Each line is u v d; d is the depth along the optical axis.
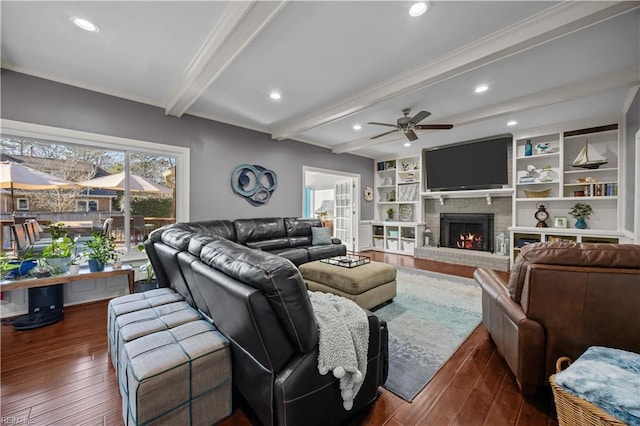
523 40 2.06
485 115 3.66
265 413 1.24
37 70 2.73
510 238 4.77
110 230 3.41
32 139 2.93
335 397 1.32
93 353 2.11
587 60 2.52
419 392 1.66
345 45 2.33
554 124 4.44
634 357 1.21
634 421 0.92
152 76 2.88
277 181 5.12
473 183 5.40
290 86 3.12
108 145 3.27
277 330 1.14
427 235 6.27
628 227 3.66
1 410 1.50
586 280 1.42
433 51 2.41
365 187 7.11
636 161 3.20
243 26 1.94
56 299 2.75
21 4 1.83
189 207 3.93
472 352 2.11
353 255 4.78
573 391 1.09
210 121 4.14
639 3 1.70
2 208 2.83
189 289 1.84
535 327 1.53
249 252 1.30
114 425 1.42
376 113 3.96
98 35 2.20
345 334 1.32
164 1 1.83
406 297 3.37
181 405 1.28
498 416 1.47
